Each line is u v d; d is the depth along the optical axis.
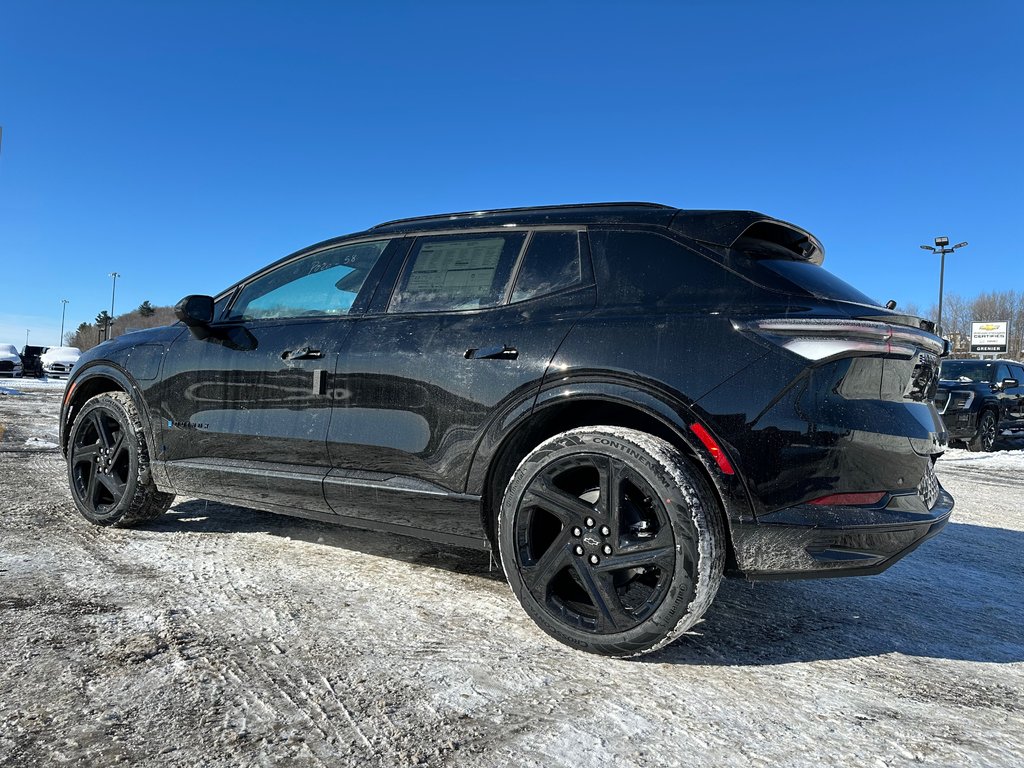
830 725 1.85
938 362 2.49
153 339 3.65
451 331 2.67
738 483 2.10
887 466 2.14
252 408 3.15
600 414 2.45
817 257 2.88
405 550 3.43
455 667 2.12
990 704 2.02
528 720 1.81
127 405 3.61
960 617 2.85
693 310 2.28
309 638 2.29
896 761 1.68
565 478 2.37
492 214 2.92
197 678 1.97
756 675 2.17
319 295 3.23
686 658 2.28
